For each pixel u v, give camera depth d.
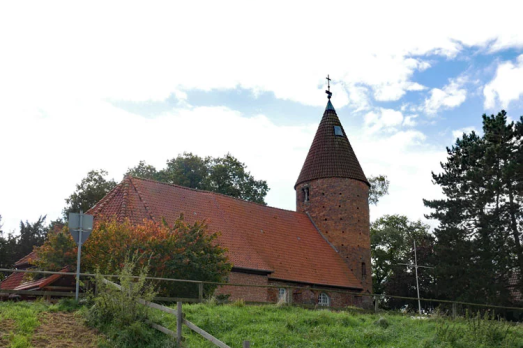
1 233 46.69
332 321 21.03
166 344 15.21
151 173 61.97
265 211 42.97
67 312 17.97
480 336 21.06
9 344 14.18
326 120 50.28
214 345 15.83
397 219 70.38
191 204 36.56
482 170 44.53
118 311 16.59
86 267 24.38
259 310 21.28
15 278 34.06
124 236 24.75
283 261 38.59
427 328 22.09
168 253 24.73
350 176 47.31
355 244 45.78
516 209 43.03
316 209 47.03
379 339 19.62
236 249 34.88
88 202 52.56
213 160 64.44
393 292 55.84
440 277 45.56
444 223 46.69
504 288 42.47
